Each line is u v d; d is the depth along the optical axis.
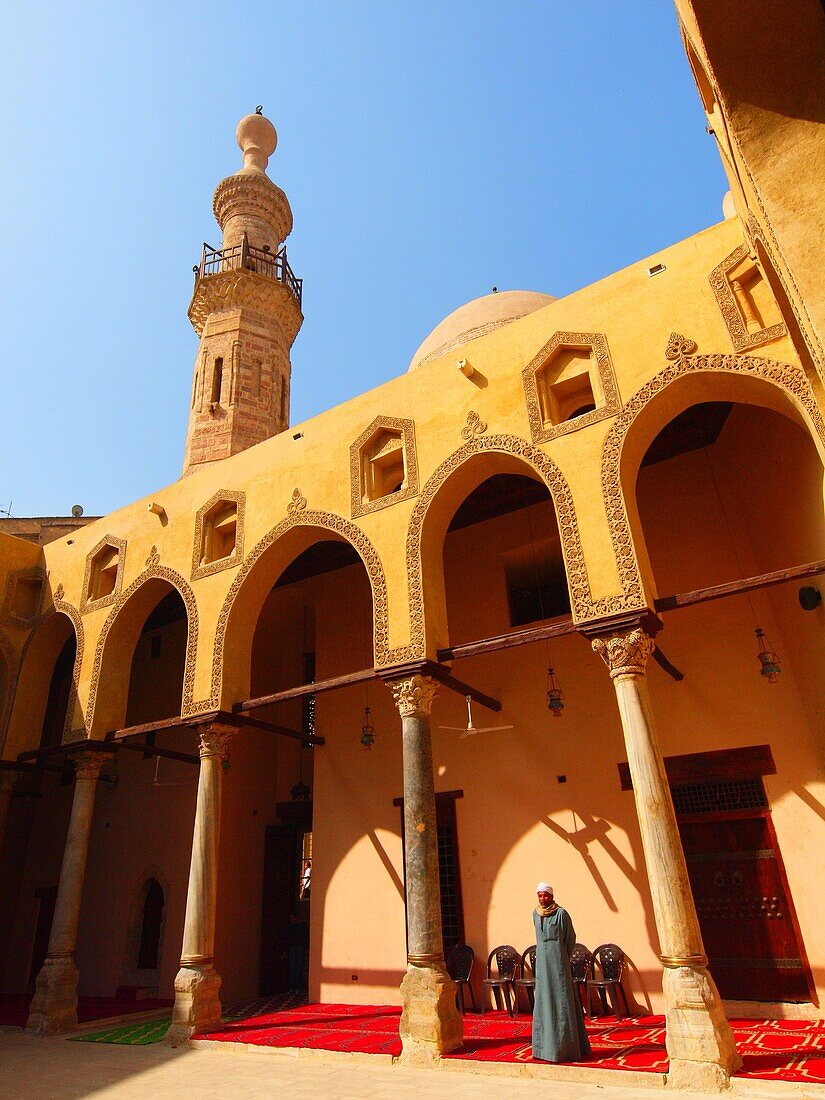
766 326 8.40
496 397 10.35
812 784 9.42
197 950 10.45
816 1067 6.22
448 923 11.63
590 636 8.45
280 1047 8.88
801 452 8.64
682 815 10.18
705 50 5.29
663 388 8.83
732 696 10.31
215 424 19.98
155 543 14.12
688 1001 6.50
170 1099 6.98
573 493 9.07
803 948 8.91
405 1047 7.97
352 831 13.27
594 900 10.43
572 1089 6.42
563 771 11.34
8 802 14.55
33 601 16.34
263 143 26.62
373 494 11.34
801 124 5.03
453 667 13.05
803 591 8.90
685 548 11.45
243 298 21.95
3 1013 13.59
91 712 13.48
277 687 17.28
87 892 16.72
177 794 15.98
